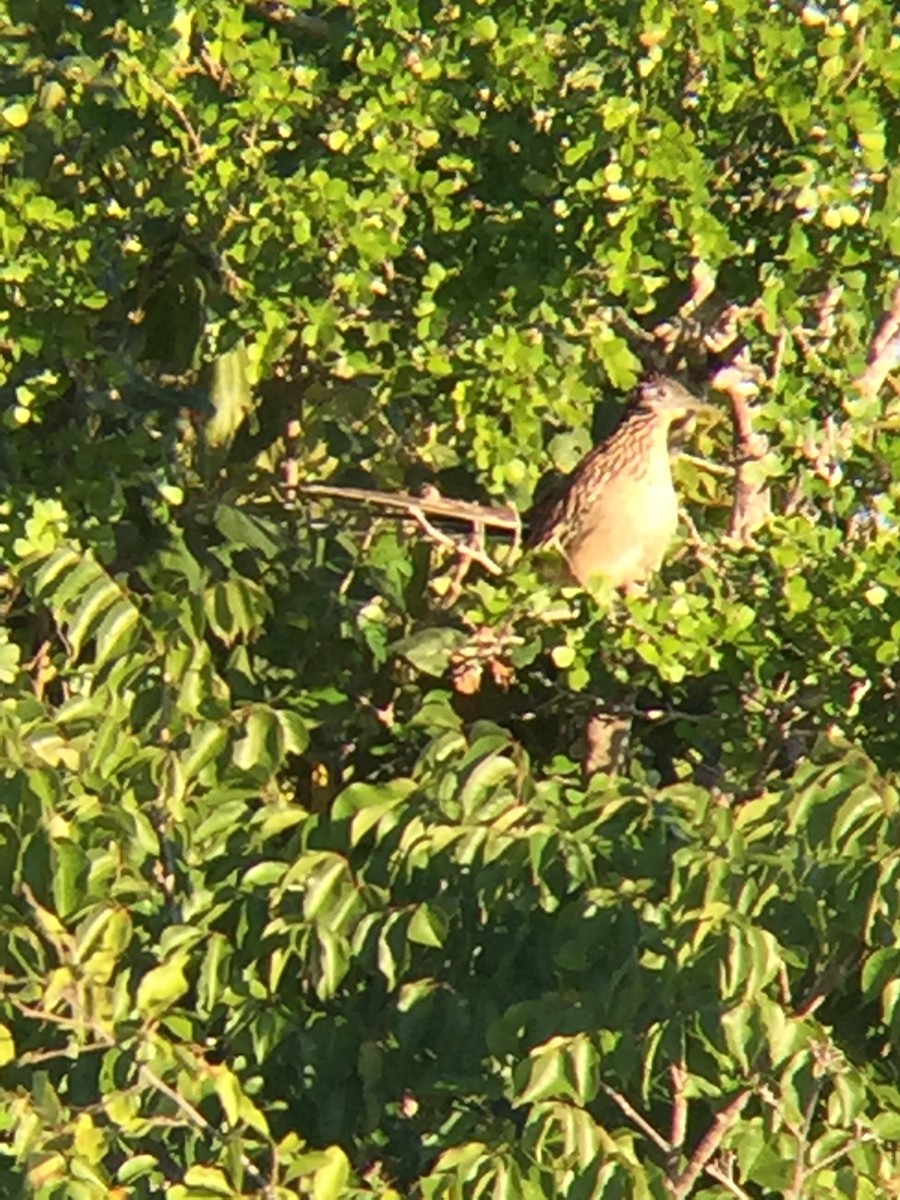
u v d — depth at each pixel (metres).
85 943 10.30
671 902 9.68
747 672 14.31
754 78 13.44
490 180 14.39
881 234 13.49
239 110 13.86
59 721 11.09
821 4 13.86
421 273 14.68
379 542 14.95
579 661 13.86
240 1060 10.80
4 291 14.11
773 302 13.53
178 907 10.81
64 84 14.27
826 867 9.77
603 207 13.62
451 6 14.13
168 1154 10.98
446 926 10.12
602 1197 9.73
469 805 10.41
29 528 13.43
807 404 13.77
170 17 13.93
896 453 14.05
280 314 13.76
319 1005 10.94
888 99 13.73
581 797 10.85
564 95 14.05
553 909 10.20
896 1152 10.27
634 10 13.61
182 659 11.20
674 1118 10.14
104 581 11.38
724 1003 9.46
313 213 13.54
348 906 10.23
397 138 13.99
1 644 11.98
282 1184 10.12
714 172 13.85
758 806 10.19
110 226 14.54
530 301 14.13
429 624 14.93
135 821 10.64
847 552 13.89
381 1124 11.25
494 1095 10.45
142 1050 10.24
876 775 9.99
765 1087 9.98
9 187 13.95
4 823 10.57
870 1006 11.14
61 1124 10.28
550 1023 9.88
